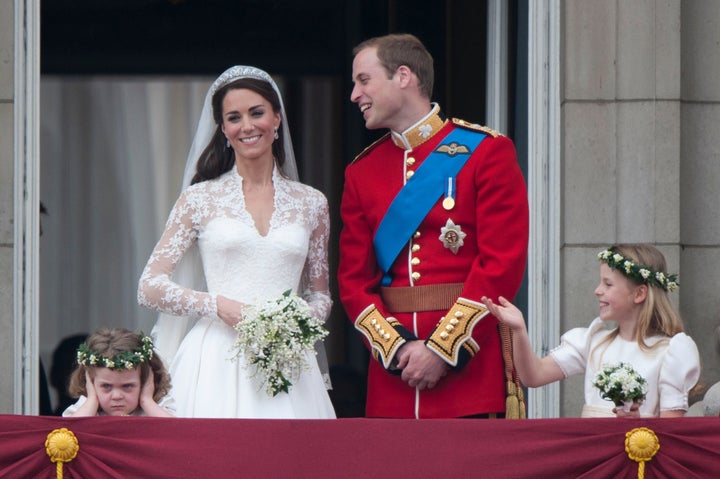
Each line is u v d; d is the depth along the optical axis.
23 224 32.09
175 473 24.84
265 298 28.47
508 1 33.81
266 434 24.98
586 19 32.53
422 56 29.31
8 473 24.80
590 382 27.77
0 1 32.34
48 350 36.50
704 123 32.81
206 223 28.81
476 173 28.67
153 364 27.34
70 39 37.19
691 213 32.66
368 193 29.23
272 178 29.31
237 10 37.78
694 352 27.28
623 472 24.92
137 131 37.31
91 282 36.88
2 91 32.22
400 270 28.84
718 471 24.83
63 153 37.09
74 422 24.97
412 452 24.95
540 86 32.81
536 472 24.89
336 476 24.89
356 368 36.50
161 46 37.53
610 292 27.69
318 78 37.62
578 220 32.28
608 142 32.38
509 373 28.47
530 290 32.50
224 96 29.06
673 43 32.47
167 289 28.38
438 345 27.91
